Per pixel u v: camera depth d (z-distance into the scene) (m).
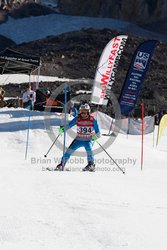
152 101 95.38
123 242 6.59
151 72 119.50
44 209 8.51
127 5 195.00
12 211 8.10
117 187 12.48
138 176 16.44
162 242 6.76
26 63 47.84
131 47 133.88
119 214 8.67
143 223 8.05
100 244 6.40
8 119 33.94
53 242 6.34
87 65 123.94
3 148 26.53
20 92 92.31
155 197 11.21
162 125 36.94
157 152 29.05
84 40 140.50
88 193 10.85
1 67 49.16
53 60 125.62
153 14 193.88
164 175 17.30
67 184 12.11
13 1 187.75
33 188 10.90
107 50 36.09
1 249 5.80
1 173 13.46
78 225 7.47
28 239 6.39
